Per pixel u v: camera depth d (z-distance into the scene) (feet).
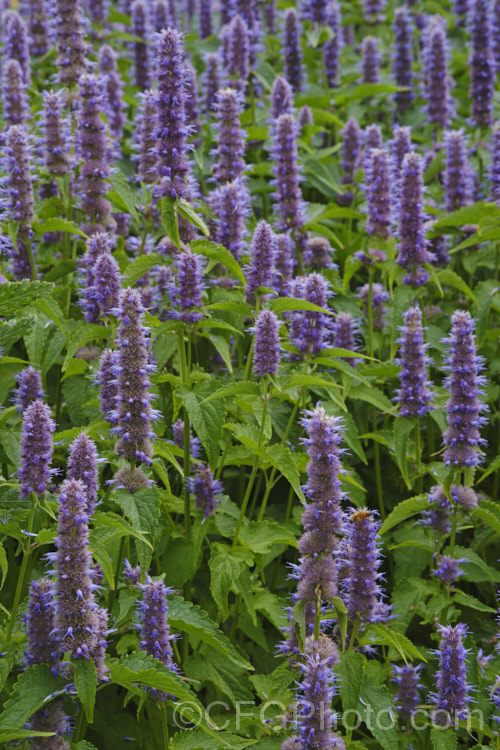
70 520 20.74
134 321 25.22
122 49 77.51
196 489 31.30
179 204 30.22
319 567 23.77
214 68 55.88
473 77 56.39
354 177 54.70
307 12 70.64
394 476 40.11
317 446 23.72
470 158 58.80
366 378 37.81
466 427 30.66
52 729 21.49
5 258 41.16
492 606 36.60
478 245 46.60
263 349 28.07
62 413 38.24
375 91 63.16
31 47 63.26
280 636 33.78
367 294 43.45
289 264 38.06
